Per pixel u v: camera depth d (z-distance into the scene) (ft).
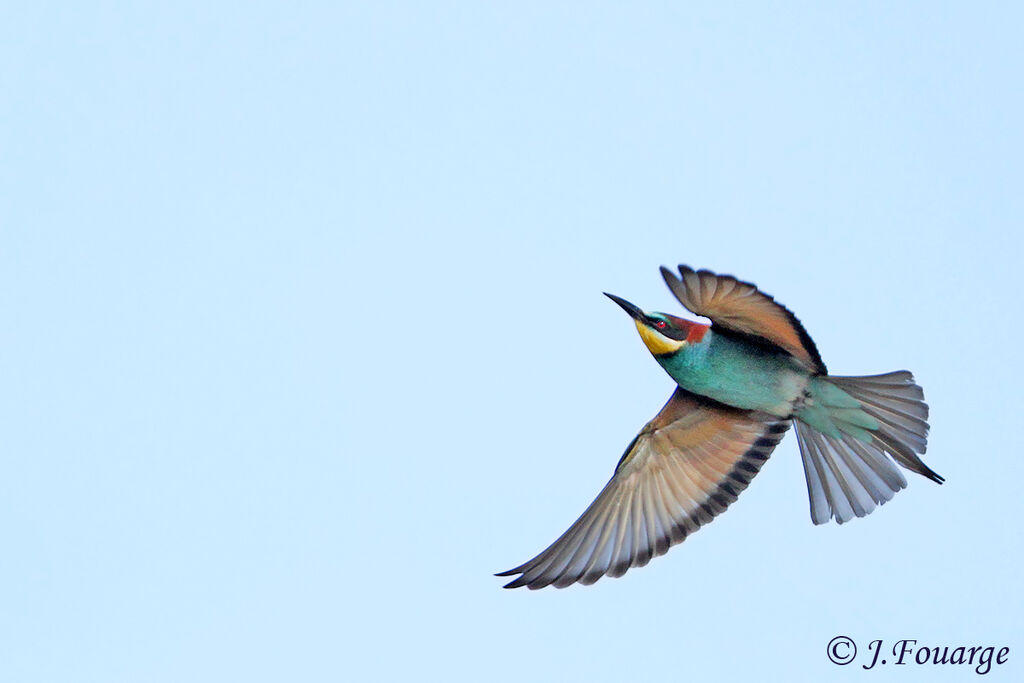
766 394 37.14
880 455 37.76
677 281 33.30
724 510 38.45
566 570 37.96
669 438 38.88
